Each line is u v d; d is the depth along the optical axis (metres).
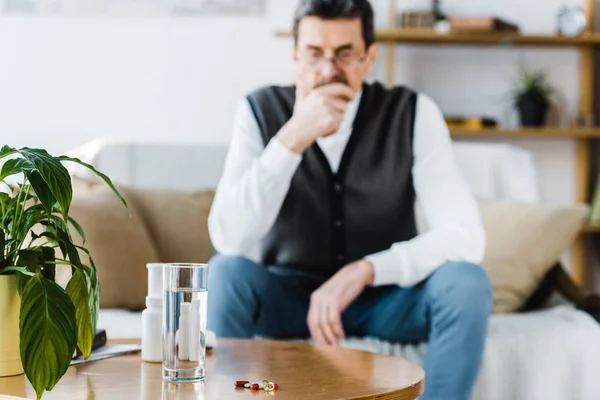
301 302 2.13
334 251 2.26
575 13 3.87
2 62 3.88
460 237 2.09
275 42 3.91
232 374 1.33
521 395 2.14
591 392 2.16
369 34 2.26
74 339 1.19
